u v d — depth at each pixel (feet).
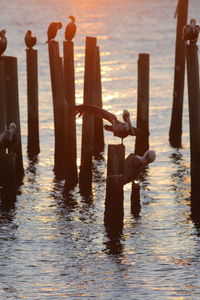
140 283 58.39
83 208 78.07
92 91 84.33
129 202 79.25
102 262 62.95
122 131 60.90
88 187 85.71
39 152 103.30
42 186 86.94
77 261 63.00
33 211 76.89
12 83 87.25
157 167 95.91
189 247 66.28
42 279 59.26
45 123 124.67
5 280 58.90
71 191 84.69
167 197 81.92
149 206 78.28
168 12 417.28
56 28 89.97
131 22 351.05
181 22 105.29
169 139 110.22
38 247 66.33
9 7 465.06
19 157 89.92
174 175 91.97
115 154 68.23
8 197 78.33
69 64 87.86
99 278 59.52
